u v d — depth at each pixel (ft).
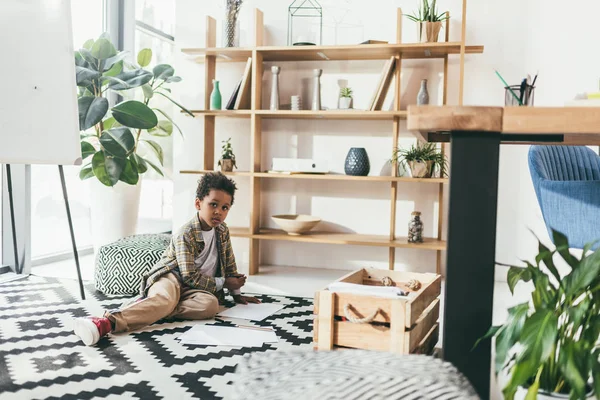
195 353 6.37
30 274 10.90
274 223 12.48
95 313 8.07
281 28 12.26
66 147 7.70
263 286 10.30
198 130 12.61
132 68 11.96
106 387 5.31
